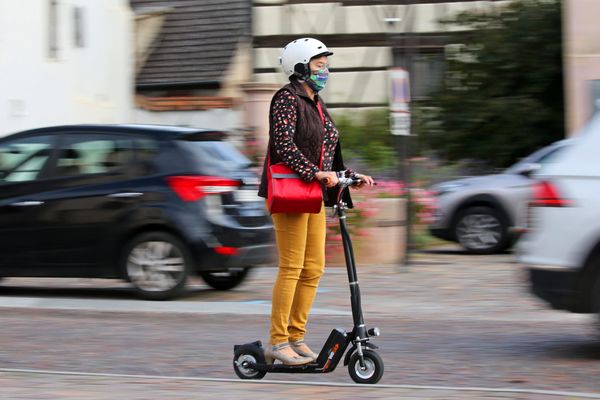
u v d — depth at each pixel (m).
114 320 13.52
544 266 10.44
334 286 16.91
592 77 24.67
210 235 14.92
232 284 16.45
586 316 13.58
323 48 8.59
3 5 26.48
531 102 27.72
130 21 32.81
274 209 8.38
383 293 16.03
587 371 9.78
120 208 15.16
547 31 28.16
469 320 13.34
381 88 32.75
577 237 10.25
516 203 21.81
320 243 8.77
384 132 28.69
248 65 33.34
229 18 33.66
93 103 30.61
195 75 32.94
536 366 10.07
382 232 20.39
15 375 9.05
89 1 30.56
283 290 8.64
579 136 10.63
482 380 9.39
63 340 11.91
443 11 31.58
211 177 15.05
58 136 15.70
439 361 10.39
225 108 31.83
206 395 7.95
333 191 8.61
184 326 12.99
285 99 8.45
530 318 13.50
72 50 29.59
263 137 24.34
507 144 28.02
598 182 10.25
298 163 8.33
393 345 11.41
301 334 8.88
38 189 15.56
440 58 31.55
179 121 32.28
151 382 8.62
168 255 15.10
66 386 8.40
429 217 21.20
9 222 15.62
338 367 10.02
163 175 15.10
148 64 33.66
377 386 8.36
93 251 15.31
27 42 27.45
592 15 24.59
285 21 33.19
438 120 29.09
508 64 28.36
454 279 17.69
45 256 15.51
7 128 26.58
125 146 15.37
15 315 14.03
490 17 29.44
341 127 28.73
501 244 22.02
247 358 8.88
